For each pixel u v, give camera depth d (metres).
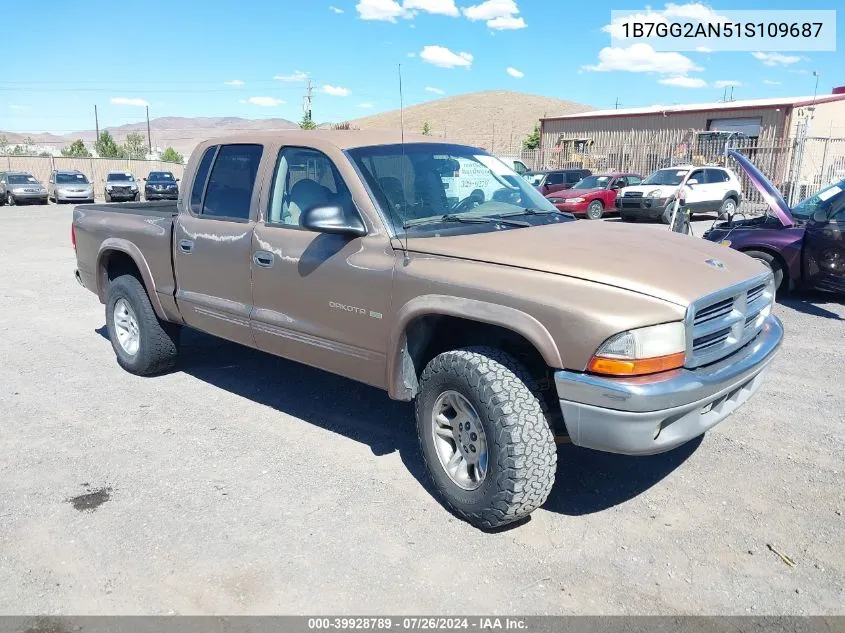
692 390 3.12
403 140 4.49
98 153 72.38
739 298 3.52
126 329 6.08
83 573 3.23
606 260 3.39
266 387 5.68
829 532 3.51
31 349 6.84
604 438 3.14
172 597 3.06
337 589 3.11
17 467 4.27
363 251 3.92
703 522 3.62
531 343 3.34
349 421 4.97
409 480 4.10
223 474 4.17
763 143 26.48
